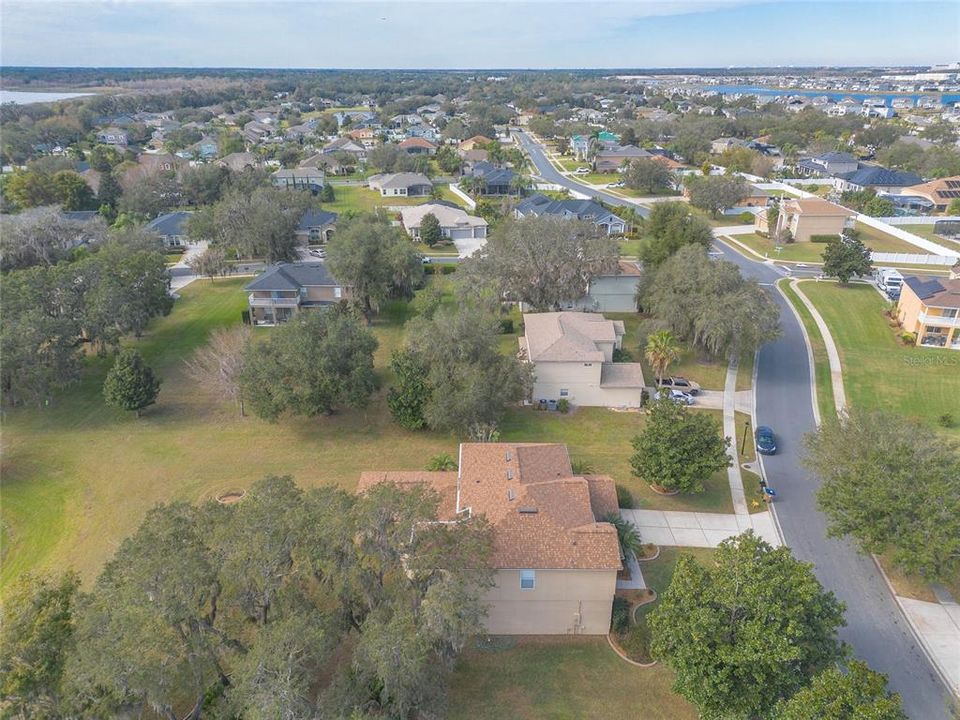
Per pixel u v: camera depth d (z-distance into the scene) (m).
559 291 62.25
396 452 44.75
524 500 30.39
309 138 194.75
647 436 39.34
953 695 26.70
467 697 26.62
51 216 76.12
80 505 39.81
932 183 118.25
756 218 105.06
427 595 23.47
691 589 24.78
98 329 54.31
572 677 27.64
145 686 20.20
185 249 95.69
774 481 41.59
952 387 53.38
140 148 189.88
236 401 50.91
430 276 79.56
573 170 159.12
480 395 43.59
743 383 54.09
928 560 28.14
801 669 23.89
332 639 23.78
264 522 22.95
